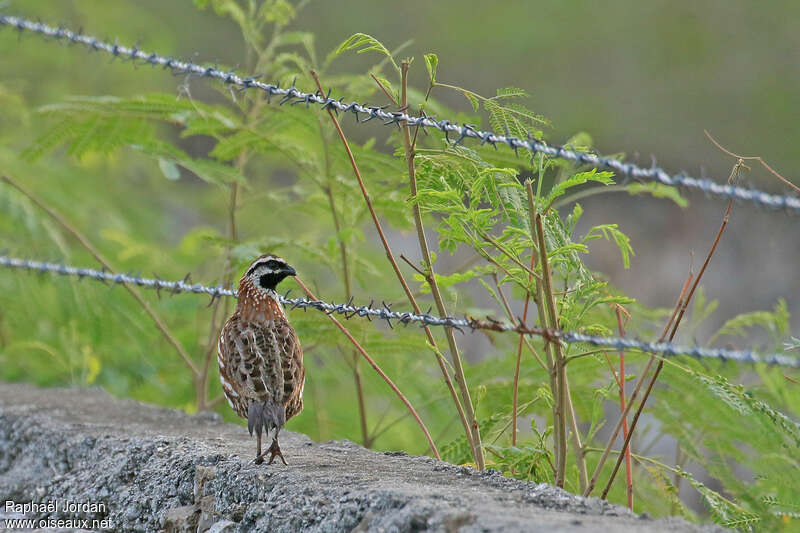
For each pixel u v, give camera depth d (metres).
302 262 14.31
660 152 34.34
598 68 36.66
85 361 14.17
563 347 8.68
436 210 8.68
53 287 14.82
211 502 8.34
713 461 10.73
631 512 7.10
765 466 10.23
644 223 29.88
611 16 37.50
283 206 13.51
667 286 27.47
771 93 35.16
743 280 27.53
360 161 11.53
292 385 8.73
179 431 10.50
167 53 21.39
